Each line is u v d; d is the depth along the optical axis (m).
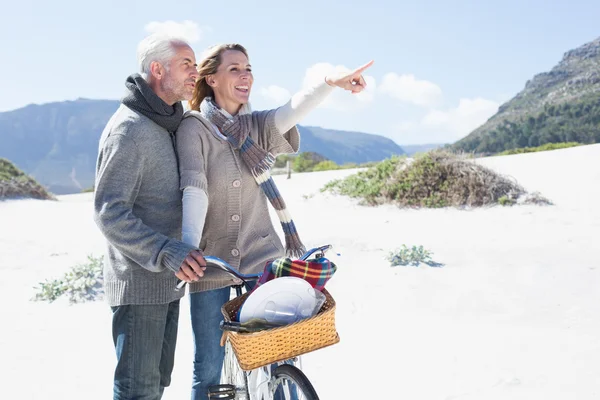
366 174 15.55
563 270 7.39
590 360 4.67
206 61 3.49
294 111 3.51
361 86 3.44
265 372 3.00
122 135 2.93
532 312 6.02
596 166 15.12
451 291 6.83
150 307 3.04
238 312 2.74
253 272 3.43
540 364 4.65
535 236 9.55
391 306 6.41
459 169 13.45
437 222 11.41
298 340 2.57
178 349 5.47
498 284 7.01
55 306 7.05
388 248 9.07
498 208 12.34
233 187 3.34
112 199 2.87
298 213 13.66
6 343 5.73
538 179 14.52
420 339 5.37
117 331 3.07
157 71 3.10
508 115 123.81
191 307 3.41
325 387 4.47
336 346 5.31
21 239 11.66
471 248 8.86
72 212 16.44
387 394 4.30
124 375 3.06
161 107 3.03
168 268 2.87
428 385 4.40
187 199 3.05
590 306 6.11
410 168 14.05
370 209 13.59
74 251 10.46
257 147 3.36
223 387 3.23
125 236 2.85
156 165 3.03
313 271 2.81
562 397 4.07
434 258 8.34
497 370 4.58
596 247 8.54
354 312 6.28
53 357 5.35
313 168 34.69
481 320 5.86
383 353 5.07
